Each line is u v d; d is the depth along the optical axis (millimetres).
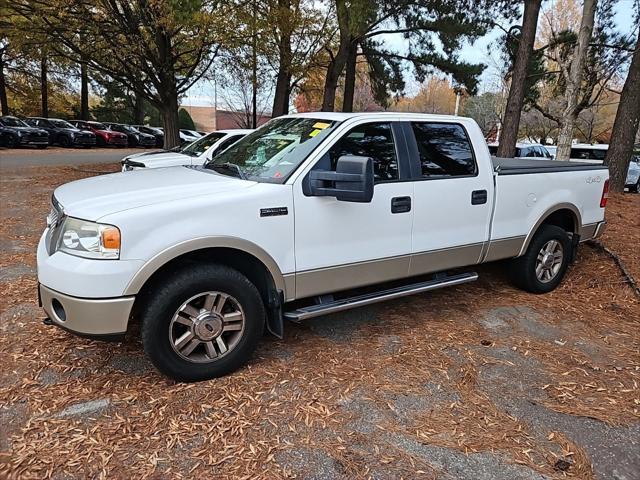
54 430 2471
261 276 3158
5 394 2773
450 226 3818
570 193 4637
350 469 2266
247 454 2346
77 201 2824
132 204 2707
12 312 3891
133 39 13094
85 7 12602
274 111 17094
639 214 8086
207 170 3584
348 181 2904
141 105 38000
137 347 3355
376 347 3467
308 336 3619
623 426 2650
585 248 5875
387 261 3525
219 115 39562
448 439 2502
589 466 2334
